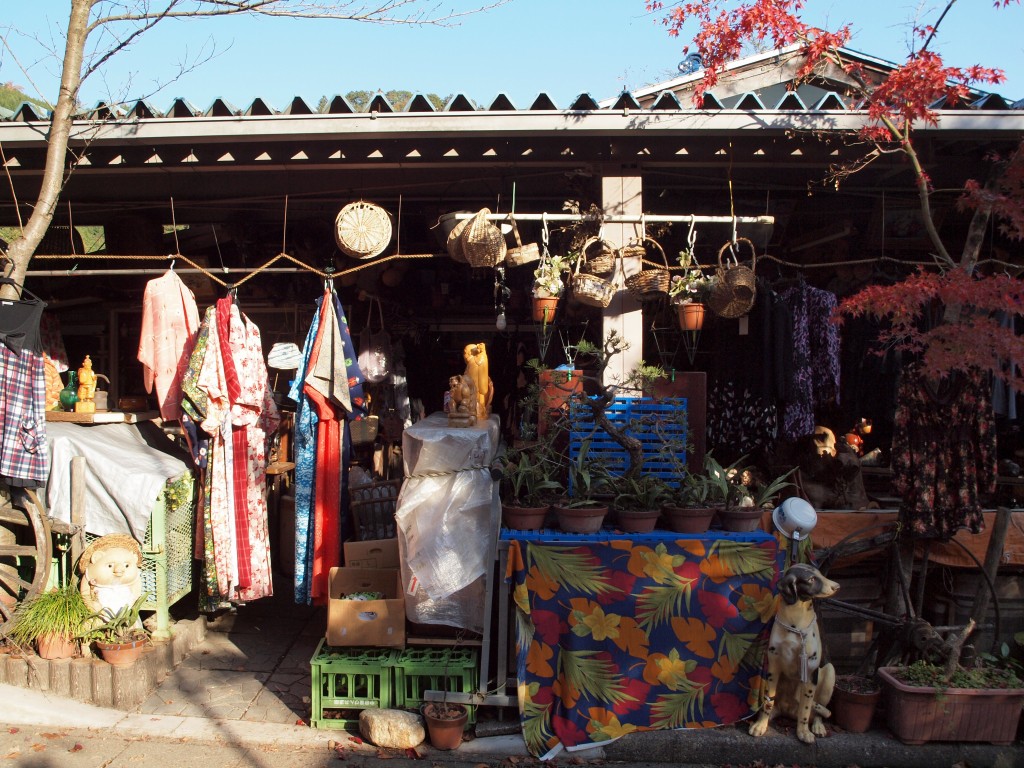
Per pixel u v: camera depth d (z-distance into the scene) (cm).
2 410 410
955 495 409
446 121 410
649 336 600
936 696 360
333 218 620
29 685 404
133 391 706
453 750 368
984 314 426
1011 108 407
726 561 382
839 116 406
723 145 440
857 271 564
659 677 376
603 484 412
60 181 438
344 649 404
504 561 382
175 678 432
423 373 682
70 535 432
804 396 462
